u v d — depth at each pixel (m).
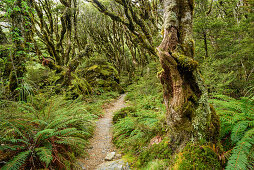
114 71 12.72
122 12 10.20
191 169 1.47
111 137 3.65
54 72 7.55
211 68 4.22
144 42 5.28
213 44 7.34
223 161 1.53
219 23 5.38
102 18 16.69
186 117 1.74
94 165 2.50
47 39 8.41
